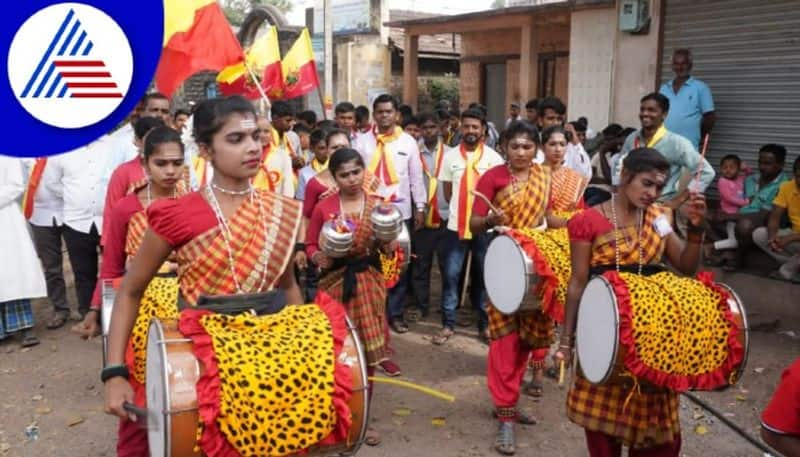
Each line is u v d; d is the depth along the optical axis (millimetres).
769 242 6766
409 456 4371
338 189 4836
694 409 4957
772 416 2373
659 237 3312
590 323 3170
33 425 4844
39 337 6664
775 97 7473
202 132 2406
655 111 5785
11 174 6148
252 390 2264
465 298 7566
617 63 9023
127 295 2545
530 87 14602
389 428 4746
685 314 3037
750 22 7598
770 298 6840
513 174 4699
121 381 2514
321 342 2404
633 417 3215
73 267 6805
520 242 4168
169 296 3324
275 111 7918
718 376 3125
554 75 16719
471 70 18828
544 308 4078
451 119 9484
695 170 5711
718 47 7926
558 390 5305
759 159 7125
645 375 3000
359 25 18391
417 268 7059
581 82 10711
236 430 2256
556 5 13594
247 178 2463
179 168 3814
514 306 4172
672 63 7695
